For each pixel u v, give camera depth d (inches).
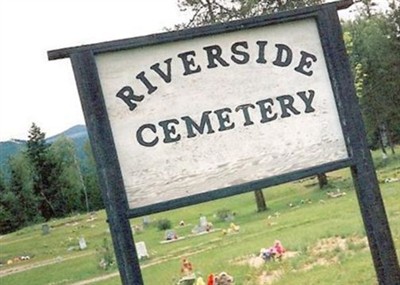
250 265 653.9
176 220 1615.4
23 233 2482.8
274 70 163.6
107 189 150.8
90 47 153.0
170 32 156.6
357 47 1996.8
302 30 166.7
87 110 152.1
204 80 159.3
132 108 155.1
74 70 152.5
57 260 1343.5
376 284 444.8
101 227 2015.3
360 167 165.3
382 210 166.2
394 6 2000.5
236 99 160.6
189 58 159.2
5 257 1695.4
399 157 1828.2
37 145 3565.5
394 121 2017.7
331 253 598.2
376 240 165.6
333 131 165.5
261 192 1380.4
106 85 154.5
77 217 2908.5
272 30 164.6
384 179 1272.1
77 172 3587.6
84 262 1160.2
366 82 1991.9
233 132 159.5
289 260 617.0
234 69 161.2
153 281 725.3
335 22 167.2
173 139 156.2
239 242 895.7
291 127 162.9
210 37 160.6
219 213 1438.2
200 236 1160.2
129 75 155.9
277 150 161.3
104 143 151.7
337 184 1488.7
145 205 153.0
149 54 157.1
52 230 2311.8
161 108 156.6
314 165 162.9
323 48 166.6
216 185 156.9
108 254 1026.7
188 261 793.6
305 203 1301.7
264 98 162.1
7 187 3442.4
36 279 1110.4
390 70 1990.7
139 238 1338.6
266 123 161.5
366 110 2009.1
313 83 165.5
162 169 154.9
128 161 153.9
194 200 154.9
